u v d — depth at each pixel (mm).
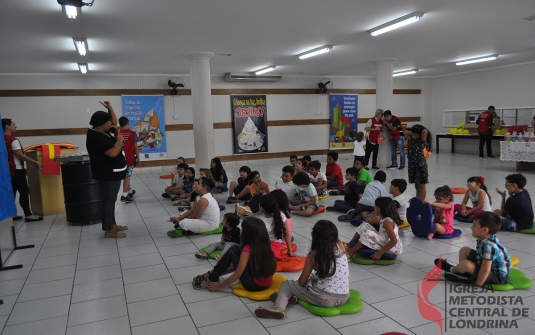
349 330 2322
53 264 3617
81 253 3900
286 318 2484
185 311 2627
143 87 10594
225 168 10602
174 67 9672
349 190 5285
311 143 12523
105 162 4270
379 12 5348
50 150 5363
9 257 3824
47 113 9758
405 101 13578
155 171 10578
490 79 11789
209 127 8031
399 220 3373
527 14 5672
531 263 3277
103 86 10234
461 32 6754
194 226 4285
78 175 4910
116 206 6137
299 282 2609
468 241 3910
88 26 5434
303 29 6168
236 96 11508
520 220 4094
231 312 2590
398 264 3338
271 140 12031
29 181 5738
